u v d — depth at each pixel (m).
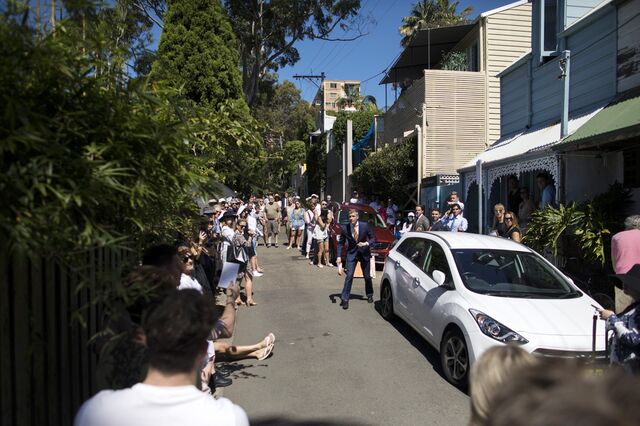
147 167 2.77
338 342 7.36
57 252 2.29
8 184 2.03
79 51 2.67
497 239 7.30
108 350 2.76
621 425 0.88
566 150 9.00
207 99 12.74
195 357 2.02
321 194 39.19
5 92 2.22
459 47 19.80
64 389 3.15
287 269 14.26
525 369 1.17
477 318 5.46
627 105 8.40
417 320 7.00
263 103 26.62
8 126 2.12
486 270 6.41
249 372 6.14
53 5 2.54
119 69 2.91
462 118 17.62
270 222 20.12
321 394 5.47
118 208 2.71
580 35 10.69
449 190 15.78
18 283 2.62
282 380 5.88
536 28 12.32
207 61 12.71
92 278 2.47
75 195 2.15
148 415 1.88
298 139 48.09
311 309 9.43
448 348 5.88
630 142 8.92
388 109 22.77
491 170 12.13
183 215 4.54
